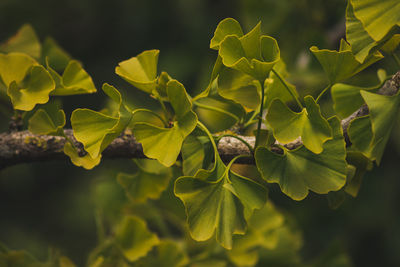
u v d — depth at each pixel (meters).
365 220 2.56
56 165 3.37
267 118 1.07
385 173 2.62
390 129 1.08
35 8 2.96
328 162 1.08
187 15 3.01
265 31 1.73
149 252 1.28
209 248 1.32
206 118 1.28
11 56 1.13
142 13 3.14
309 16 1.71
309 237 2.38
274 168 1.08
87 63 3.25
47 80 1.12
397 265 2.63
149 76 1.11
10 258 1.23
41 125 1.12
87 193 3.19
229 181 1.07
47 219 3.32
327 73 1.09
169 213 1.33
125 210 1.33
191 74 2.87
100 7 3.17
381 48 1.09
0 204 3.37
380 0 1.03
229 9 2.92
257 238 1.32
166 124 1.10
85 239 3.13
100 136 1.08
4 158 1.16
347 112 1.16
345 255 1.42
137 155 1.15
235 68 1.06
